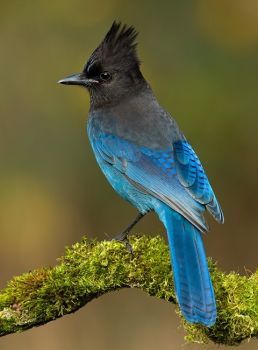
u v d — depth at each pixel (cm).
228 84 1444
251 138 1461
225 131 1452
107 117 1045
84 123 1441
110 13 1441
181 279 796
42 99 1441
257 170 1501
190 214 890
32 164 1460
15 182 1459
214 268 823
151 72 1428
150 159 984
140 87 1064
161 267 812
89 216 1513
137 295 1551
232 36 1439
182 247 838
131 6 1442
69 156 1464
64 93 1436
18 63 1445
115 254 809
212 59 1442
